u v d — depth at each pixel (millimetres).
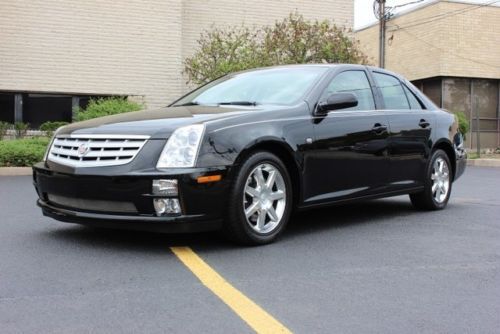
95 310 3441
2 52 14695
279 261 4543
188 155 4492
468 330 3236
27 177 10734
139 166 4465
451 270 4406
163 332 3133
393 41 23500
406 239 5430
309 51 15586
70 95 15516
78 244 5020
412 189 6605
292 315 3398
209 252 4762
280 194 5066
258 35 17281
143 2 15875
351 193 5746
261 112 5070
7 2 14664
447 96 21141
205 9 16938
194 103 6012
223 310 3461
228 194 4664
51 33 15070
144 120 4867
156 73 16125
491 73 21359
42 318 3314
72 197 4746
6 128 14266
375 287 3949
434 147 6961
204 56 15609
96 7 15438
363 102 6074
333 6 18203
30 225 5867
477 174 12539
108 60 15625
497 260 4719
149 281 3990
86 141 4770
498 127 21859
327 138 5438
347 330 3195
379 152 6031
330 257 4703
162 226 4434
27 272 4184
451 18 20734
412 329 3232
